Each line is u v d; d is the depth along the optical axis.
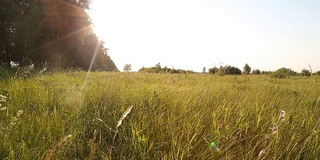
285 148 2.83
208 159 2.67
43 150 2.82
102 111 4.23
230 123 3.37
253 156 2.79
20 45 22.59
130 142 3.10
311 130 3.27
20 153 2.72
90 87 6.54
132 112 4.10
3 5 21.98
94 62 36.19
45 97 5.09
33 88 6.12
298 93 6.95
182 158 2.68
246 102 4.73
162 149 3.00
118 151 2.99
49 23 27.64
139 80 10.62
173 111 4.07
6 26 21.73
